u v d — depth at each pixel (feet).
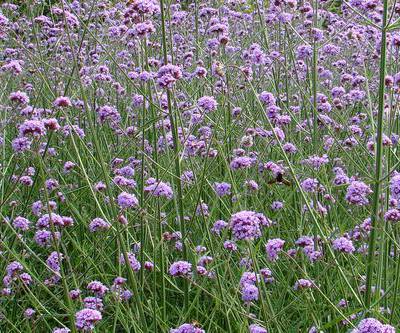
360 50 9.38
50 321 6.61
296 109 8.48
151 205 6.99
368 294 5.61
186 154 7.16
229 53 10.00
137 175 7.80
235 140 7.97
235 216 5.23
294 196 7.06
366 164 7.85
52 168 8.03
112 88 9.79
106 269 7.07
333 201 6.53
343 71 9.71
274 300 6.34
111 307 6.48
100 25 11.62
